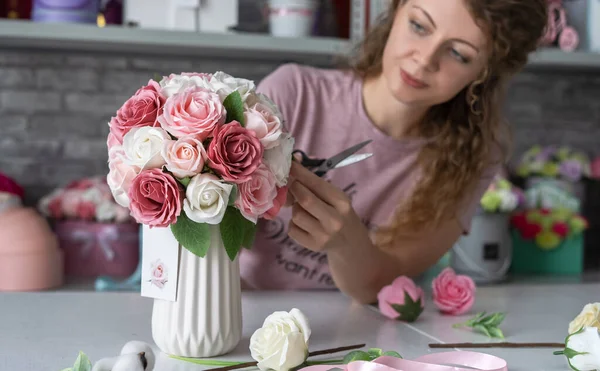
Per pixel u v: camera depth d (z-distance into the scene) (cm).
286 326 81
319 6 185
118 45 179
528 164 208
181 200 76
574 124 229
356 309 119
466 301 116
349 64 143
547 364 87
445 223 133
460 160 131
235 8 175
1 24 160
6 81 196
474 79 120
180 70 205
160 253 84
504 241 182
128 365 68
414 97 115
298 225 103
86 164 201
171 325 83
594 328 79
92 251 180
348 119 133
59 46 185
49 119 199
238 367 81
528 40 122
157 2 172
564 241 199
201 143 76
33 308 111
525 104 226
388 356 76
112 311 110
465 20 108
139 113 78
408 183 138
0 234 159
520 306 126
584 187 216
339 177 134
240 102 79
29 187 198
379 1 183
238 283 87
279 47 174
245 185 77
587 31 202
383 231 131
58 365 81
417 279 182
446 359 85
